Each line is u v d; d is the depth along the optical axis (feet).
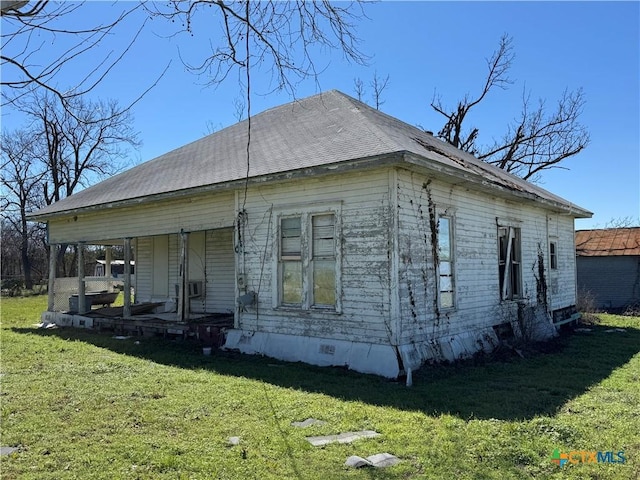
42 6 11.44
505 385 23.91
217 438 15.88
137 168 50.65
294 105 44.78
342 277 28.35
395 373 25.05
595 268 78.07
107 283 78.38
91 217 47.14
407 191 27.37
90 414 18.51
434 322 29.04
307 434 16.47
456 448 15.01
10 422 17.58
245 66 16.85
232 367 27.91
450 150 42.70
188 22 15.16
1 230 135.03
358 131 31.27
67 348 34.94
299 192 30.63
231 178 32.76
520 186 42.24
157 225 40.32
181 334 39.37
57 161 109.81
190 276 48.80
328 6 16.43
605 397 21.80
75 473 13.28
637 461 14.15
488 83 94.94
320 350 28.76
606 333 46.57
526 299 41.98
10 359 30.55
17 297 107.34
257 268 32.86
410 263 27.30
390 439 15.93
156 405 19.75
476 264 34.45
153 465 13.76
